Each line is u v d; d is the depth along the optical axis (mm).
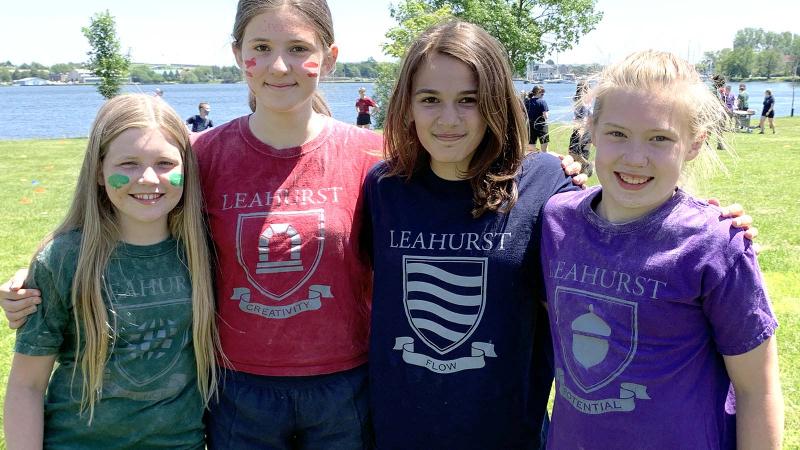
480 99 2164
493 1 28922
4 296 2135
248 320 2311
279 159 2357
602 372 1887
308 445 2430
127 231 2287
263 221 2301
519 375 2225
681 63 1897
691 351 1837
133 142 2176
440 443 2223
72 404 2195
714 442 1869
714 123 1951
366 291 2516
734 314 1767
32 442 2145
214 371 2352
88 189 2221
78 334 2182
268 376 2318
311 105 2443
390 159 2375
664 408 1826
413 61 2219
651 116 1806
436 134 2184
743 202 10141
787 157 15805
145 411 2240
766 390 1810
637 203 1862
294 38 2305
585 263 1956
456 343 2199
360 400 2402
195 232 2314
